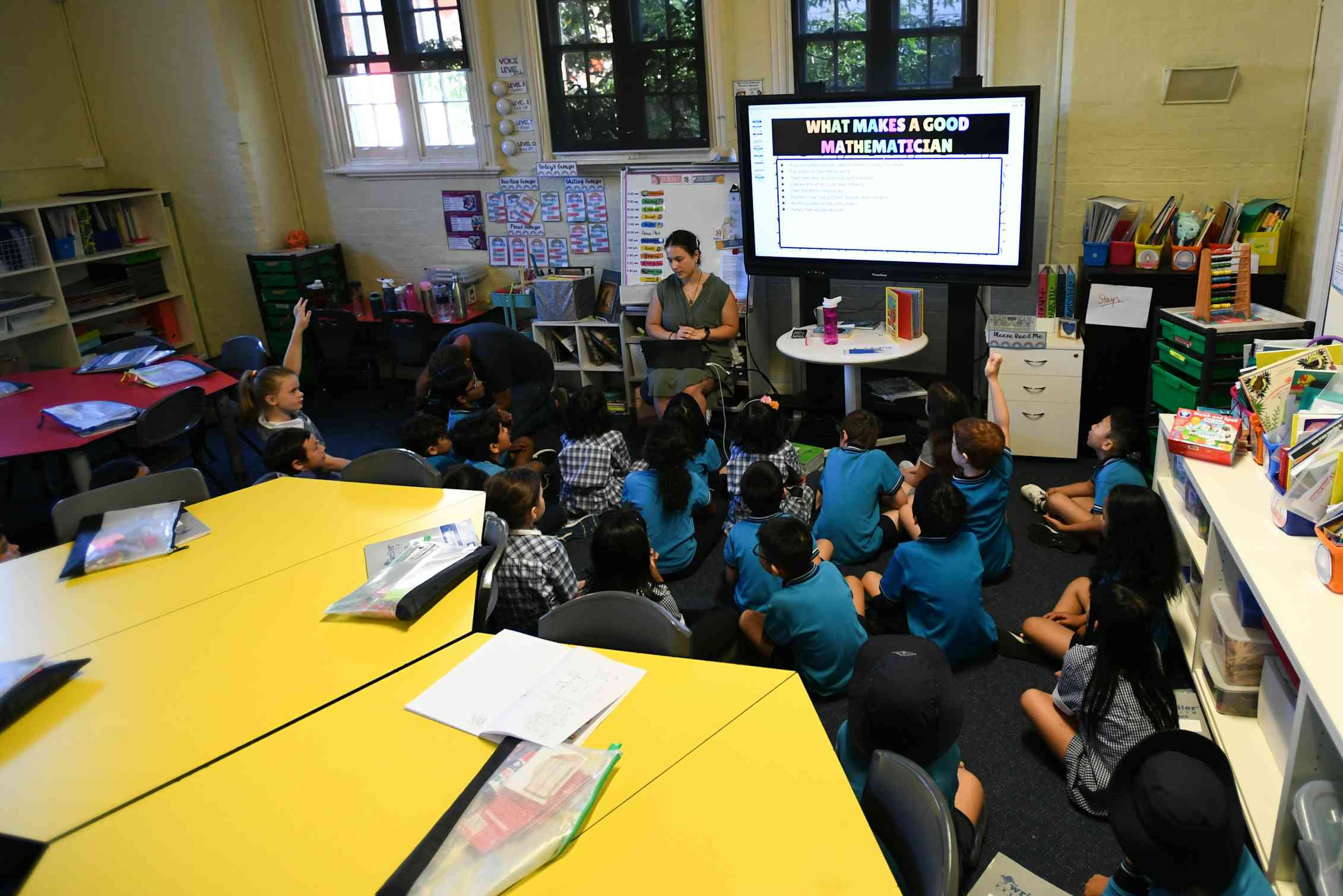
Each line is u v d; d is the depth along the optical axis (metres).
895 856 1.53
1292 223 4.07
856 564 3.51
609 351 5.52
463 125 5.79
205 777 1.65
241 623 2.16
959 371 4.67
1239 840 1.43
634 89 5.28
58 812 1.58
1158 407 3.94
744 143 4.68
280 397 3.80
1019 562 3.55
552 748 1.63
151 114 6.03
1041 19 4.50
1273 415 2.53
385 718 1.78
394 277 6.27
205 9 5.64
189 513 2.77
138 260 6.09
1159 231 4.15
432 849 1.43
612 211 5.55
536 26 5.29
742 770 1.58
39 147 5.94
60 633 2.16
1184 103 4.16
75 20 5.93
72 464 3.88
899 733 1.72
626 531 2.56
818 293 4.92
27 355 5.82
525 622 2.69
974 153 4.18
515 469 2.79
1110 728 2.20
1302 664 1.61
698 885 1.35
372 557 2.43
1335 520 1.88
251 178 5.99
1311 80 3.93
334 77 5.89
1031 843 2.25
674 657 2.00
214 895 1.39
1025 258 4.24
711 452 3.96
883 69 4.86
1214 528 2.34
